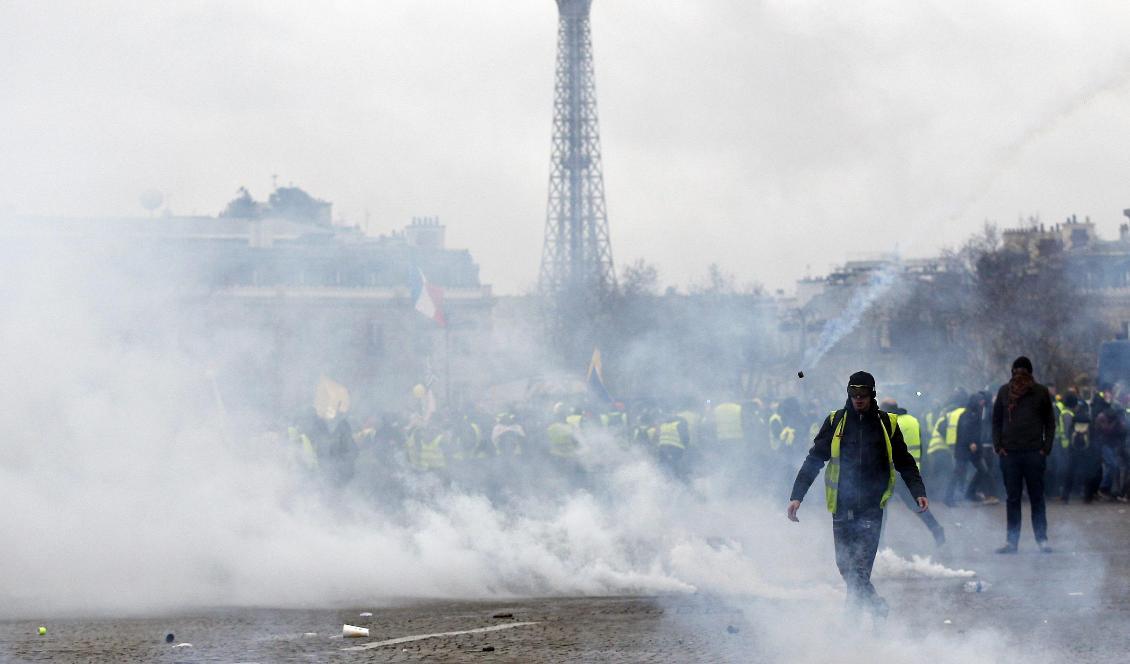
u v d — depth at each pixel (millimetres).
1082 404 38656
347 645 15633
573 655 14836
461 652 15094
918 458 27016
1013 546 25812
